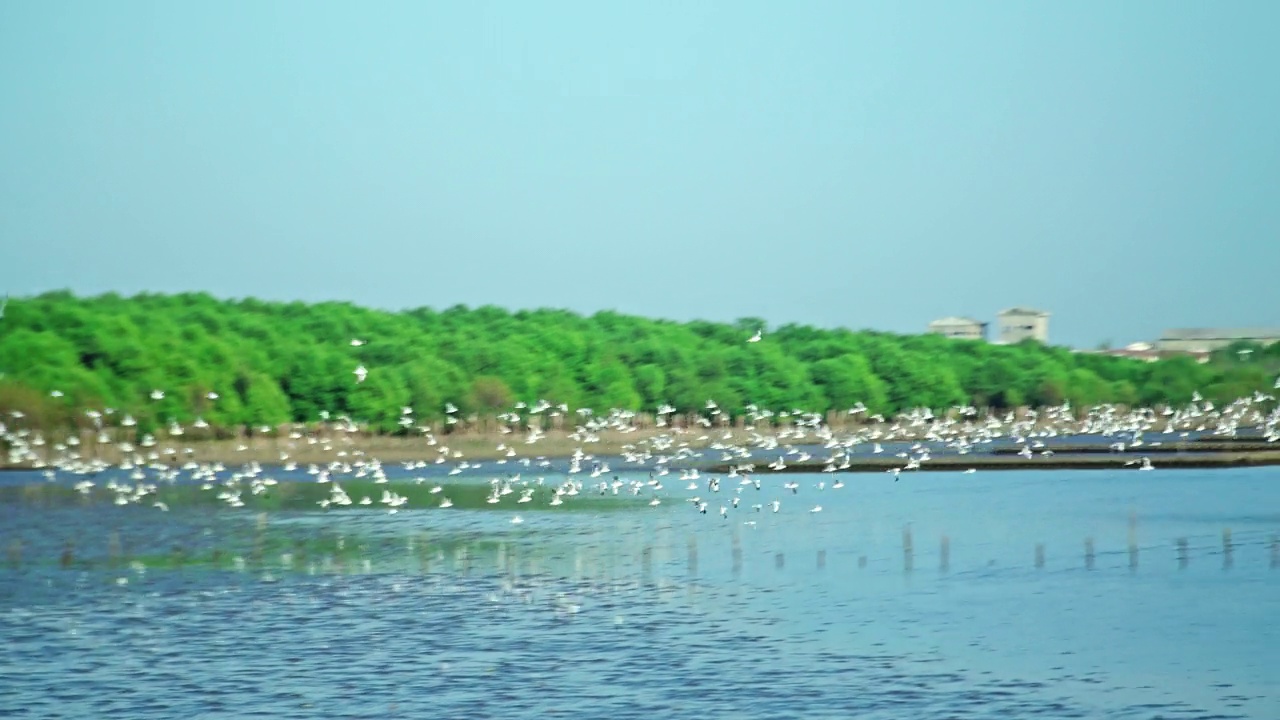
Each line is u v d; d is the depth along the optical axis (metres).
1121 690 68.94
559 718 64.62
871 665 73.75
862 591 95.12
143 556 114.12
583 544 120.50
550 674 72.06
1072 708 65.94
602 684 70.12
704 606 89.62
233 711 66.12
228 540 124.50
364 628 83.06
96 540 125.06
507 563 108.62
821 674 71.81
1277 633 80.69
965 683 70.19
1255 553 111.31
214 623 84.81
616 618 85.75
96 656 76.44
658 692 68.69
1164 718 64.62
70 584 99.62
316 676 72.00
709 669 72.88
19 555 115.06
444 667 73.62
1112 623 83.81
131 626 84.06
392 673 72.38
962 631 81.62
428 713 65.62
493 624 84.06
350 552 115.69
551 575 102.38
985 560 109.44
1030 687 69.38
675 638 80.00
